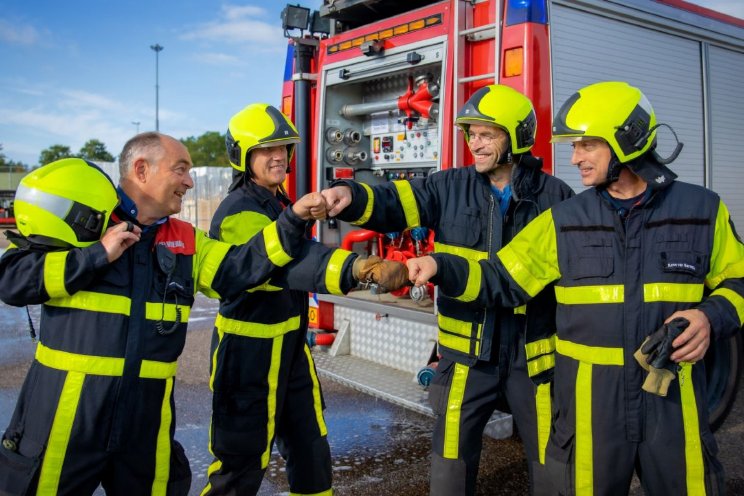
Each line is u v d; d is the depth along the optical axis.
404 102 4.42
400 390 3.91
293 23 4.70
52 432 1.77
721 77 4.96
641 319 1.91
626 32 4.08
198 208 19.17
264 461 2.55
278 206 2.68
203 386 5.13
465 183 2.61
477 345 2.43
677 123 4.53
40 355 1.86
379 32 4.24
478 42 3.77
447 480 2.45
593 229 2.01
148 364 1.87
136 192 1.93
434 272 2.03
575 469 1.99
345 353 4.67
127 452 1.86
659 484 1.90
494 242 2.52
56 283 1.73
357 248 4.99
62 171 1.80
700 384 1.96
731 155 5.07
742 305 1.88
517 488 3.31
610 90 1.97
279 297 2.50
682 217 1.94
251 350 2.45
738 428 4.20
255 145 2.55
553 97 3.51
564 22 3.63
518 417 2.47
